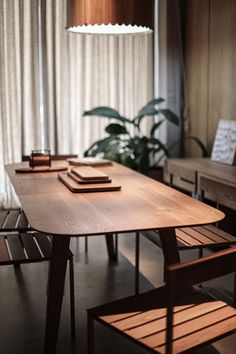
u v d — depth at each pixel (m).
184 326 1.93
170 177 4.70
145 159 5.09
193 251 4.25
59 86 5.42
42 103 5.43
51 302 2.45
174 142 5.77
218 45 4.82
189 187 4.32
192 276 1.72
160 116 5.68
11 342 2.70
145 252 4.23
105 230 2.19
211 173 3.95
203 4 5.11
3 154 5.34
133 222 2.33
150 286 3.47
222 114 4.81
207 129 5.13
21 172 3.59
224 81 4.74
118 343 2.69
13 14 5.17
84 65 5.44
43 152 3.70
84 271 3.77
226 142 4.53
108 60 5.50
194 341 1.83
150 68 5.59
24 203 2.70
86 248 4.23
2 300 3.24
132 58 5.54
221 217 2.43
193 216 2.45
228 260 1.83
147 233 3.14
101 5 2.96
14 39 5.20
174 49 5.61
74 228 2.22
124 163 5.14
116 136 5.23
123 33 3.43
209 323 1.96
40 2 5.24
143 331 1.90
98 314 2.03
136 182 3.30
